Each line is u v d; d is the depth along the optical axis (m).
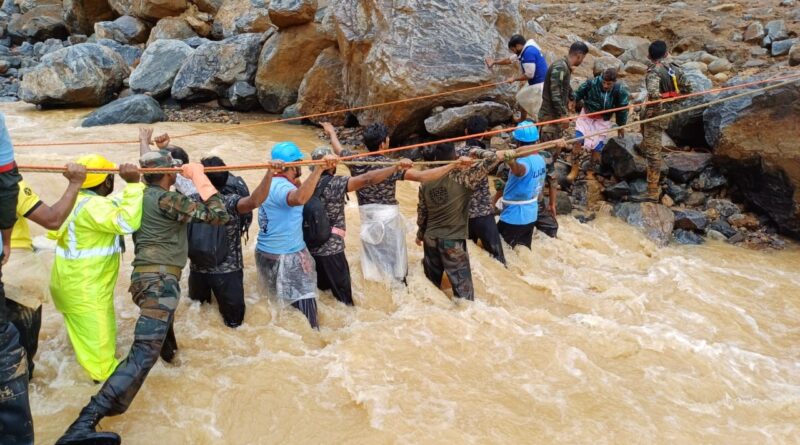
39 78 14.48
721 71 12.25
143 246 4.39
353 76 11.88
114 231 4.31
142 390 4.65
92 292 4.40
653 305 6.61
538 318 6.10
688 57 13.01
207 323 5.46
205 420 4.46
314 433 4.39
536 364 5.34
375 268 6.34
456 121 10.16
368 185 5.65
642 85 12.08
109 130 12.46
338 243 5.88
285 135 12.15
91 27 21.09
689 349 5.65
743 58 12.71
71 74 14.46
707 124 9.13
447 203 5.99
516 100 10.17
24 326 4.36
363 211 6.32
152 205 4.38
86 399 4.51
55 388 4.61
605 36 14.65
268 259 5.62
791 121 8.23
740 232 8.64
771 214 8.61
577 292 6.69
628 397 5.00
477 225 6.98
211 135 12.02
